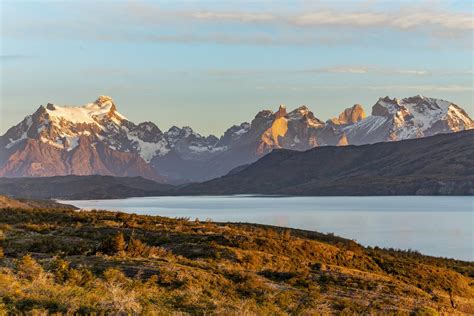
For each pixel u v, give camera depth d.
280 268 47.19
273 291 38.00
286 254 54.31
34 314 22.00
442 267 68.62
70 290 26.56
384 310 38.50
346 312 34.47
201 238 54.84
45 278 29.39
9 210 68.06
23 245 43.88
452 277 61.28
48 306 23.62
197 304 29.34
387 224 175.25
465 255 105.00
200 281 36.53
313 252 58.19
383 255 66.25
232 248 51.06
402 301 42.84
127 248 43.34
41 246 43.84
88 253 41.59
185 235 56.12
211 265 42.75
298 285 42.50
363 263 59.78
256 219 192.00
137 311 24.69
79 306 23.86
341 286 44.84
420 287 54.78
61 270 31.78
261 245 55.44
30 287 26.38
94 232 54.84
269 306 32.31
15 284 26.06
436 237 137.38
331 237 75.06
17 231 52.09
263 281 41.38
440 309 42.06
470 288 60.03
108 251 42.84
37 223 58.88
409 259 68.12
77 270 33.31
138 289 30.55
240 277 40.31
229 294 35.22
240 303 31.44
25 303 23.61
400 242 125.88
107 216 66.38
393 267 60.03
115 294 26.38
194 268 39.97
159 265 38.25
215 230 62.19
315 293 39.53
